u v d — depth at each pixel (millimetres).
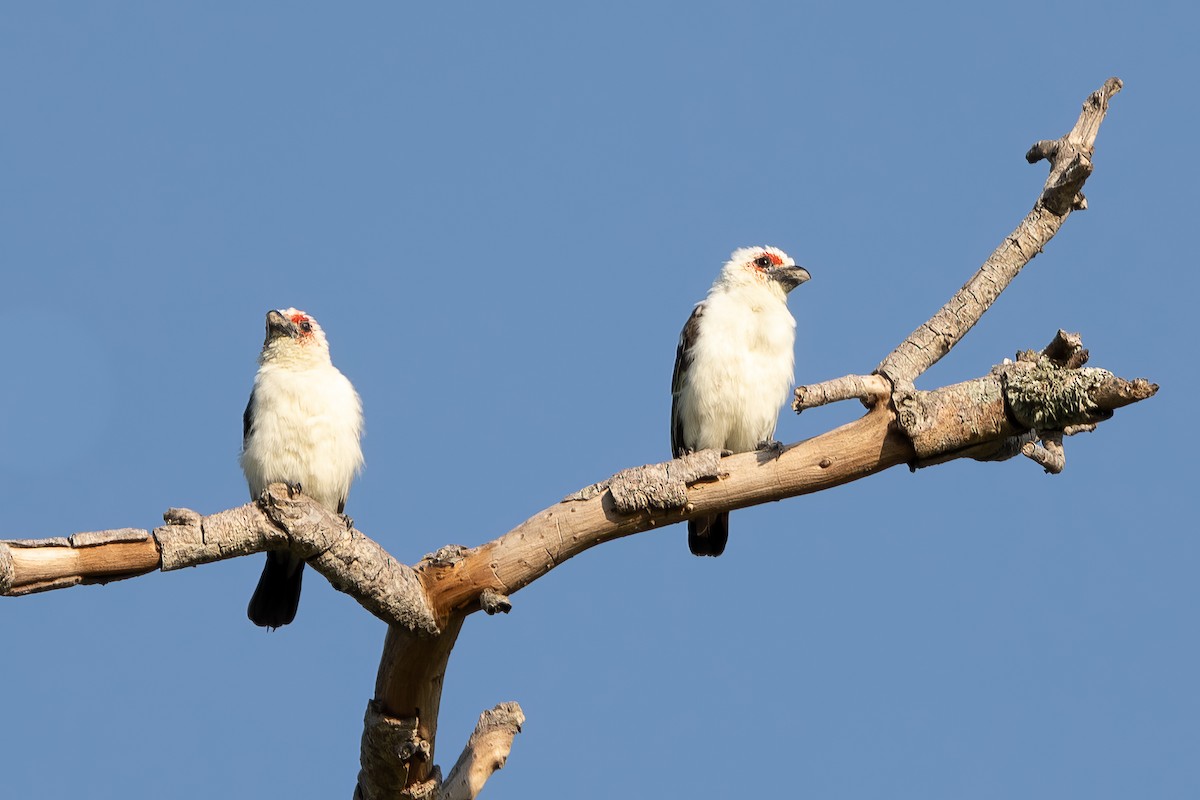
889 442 11492
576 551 11812
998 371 11344
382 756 12195
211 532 11031
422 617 11516
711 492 11703
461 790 12648
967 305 12188
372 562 11305
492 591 11562
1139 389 10656
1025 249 12516
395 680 11953
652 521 11797
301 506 11219
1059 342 11125
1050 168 12875
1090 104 13008
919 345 11844
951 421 11266
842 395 11273
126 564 10836
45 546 10609
